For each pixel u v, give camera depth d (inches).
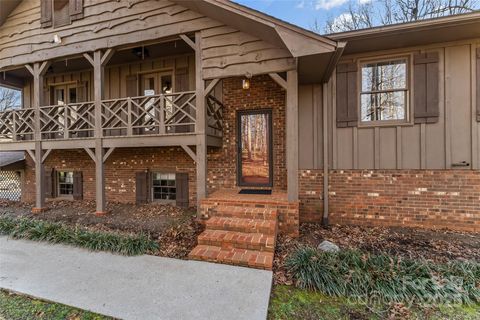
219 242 135.6
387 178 185.5
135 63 257.4
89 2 209.8
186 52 236.4
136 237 148.4
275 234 145.8
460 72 170.9
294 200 161.0
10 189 310.7
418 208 180.2
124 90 262.2
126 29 198.8
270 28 149.5
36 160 229.1
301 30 141.9
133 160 259.9
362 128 189.6
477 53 167.8
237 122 226.1
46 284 106.7
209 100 199.5
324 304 93.9
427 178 177.9
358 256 119.3
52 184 289.7
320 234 169.0
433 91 175.2
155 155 253.0
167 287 103.4
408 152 181.2
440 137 174.7
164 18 188.4
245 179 225.1
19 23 233.5
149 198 256.5
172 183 257.8
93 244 145.2
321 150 198.4
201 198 179.3
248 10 149.6
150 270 117.9
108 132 258.4
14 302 95.7
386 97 187.3
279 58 162.1
